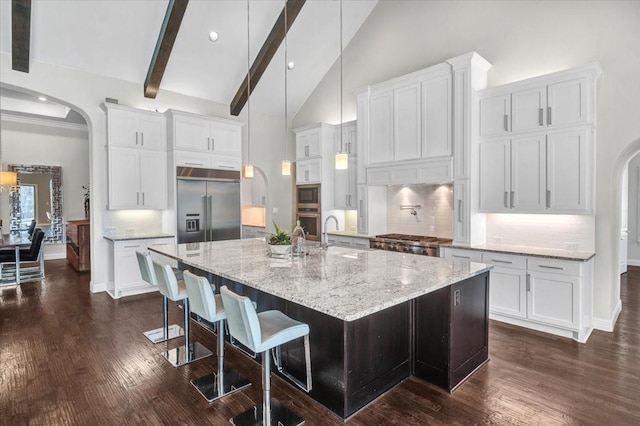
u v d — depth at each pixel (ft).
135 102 17.72
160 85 18.19
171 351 10.39
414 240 15.49
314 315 7.73
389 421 7.06
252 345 6.16
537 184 12.29
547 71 12.86
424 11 16.52
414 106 15.05
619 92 11.37
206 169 18.52
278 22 16.72
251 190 26.86
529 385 8.40
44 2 13.35
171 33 15.26
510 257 12.25
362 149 17.17
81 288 17.84
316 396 7.72
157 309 14.53
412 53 17.01
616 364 9.44
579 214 11.57
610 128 11.51
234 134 19.77
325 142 19.67
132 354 10.25
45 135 25.80
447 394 8.02
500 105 13.08
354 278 7.66
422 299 8.58
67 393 8.16
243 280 7.53
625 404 7.61
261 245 13.04
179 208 17.62
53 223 26.37
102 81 16.76
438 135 14.29
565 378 8.71
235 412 7.47
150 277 10.40
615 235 12.62
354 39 19.74
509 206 12.94
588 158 11.33
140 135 17.16
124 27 15.20
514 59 13.66
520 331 11.77
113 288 16.38
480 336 9.28
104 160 16.96
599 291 11.94
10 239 19.76
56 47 14.93
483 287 9.31
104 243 17.21
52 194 26.22
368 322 7.57
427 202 16.88
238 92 20.04
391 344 8.21
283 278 7.64
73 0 13.61
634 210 23.26
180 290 9.81
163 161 17.97
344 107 20.31
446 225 16.16
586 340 11.03
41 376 8.93
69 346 10.77
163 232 18.83
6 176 18.97
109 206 16.35
